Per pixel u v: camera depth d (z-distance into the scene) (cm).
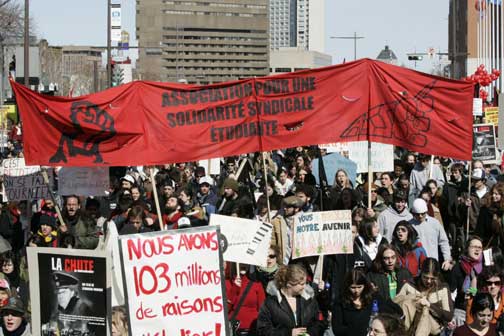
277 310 958
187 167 2425
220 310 838
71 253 830
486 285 1038
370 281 999
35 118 1208
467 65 11400
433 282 1026
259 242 1100
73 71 12112
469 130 1305
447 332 1078
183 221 1307
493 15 10738
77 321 833
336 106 1277
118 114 1215
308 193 1457
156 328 830
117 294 933
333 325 965
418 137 1302
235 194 1638
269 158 2389
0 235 1505
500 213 1408
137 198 1662
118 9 4891
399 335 778
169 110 1224
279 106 1258
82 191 1518
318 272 1147
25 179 1555
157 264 832
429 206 1606
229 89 1241
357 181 2138
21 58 2498
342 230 1152
